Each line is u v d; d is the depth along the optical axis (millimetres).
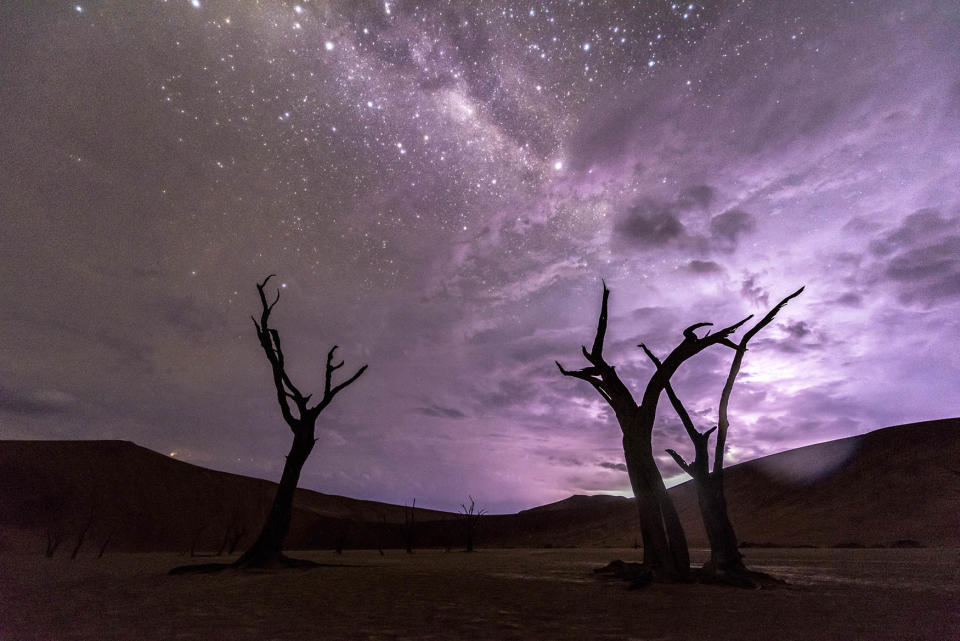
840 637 6906
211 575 16906
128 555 47969
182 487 83938
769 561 25734
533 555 41000
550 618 8398
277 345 20203
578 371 15875
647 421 15117
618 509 96438
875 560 26094
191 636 7035
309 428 19891
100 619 8648
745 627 7609
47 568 24656
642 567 15297
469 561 29281
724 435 15031
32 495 68938
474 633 7129
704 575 13688
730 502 76438
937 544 46188
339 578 15375
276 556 18641
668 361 15336
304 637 6883
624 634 7070
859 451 75500
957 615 8781
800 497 69375
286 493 19203
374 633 7145
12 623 8383
